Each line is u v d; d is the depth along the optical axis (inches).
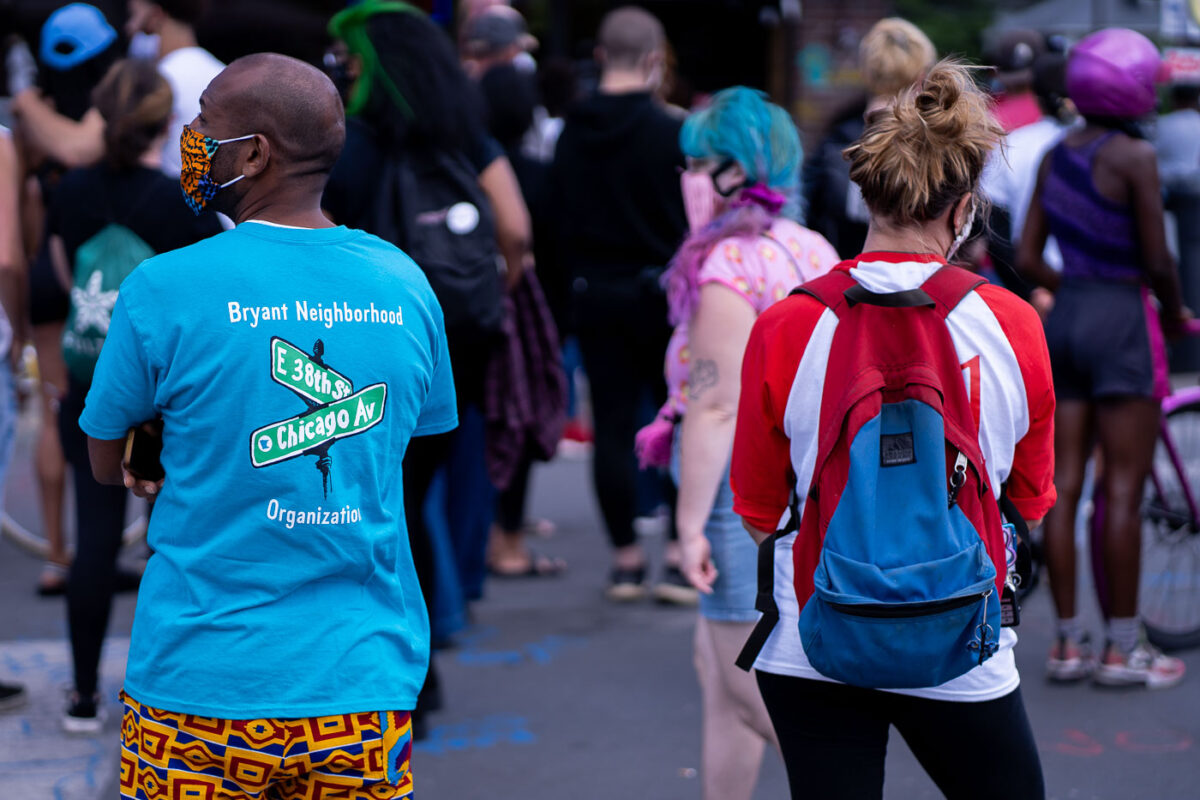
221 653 107.0
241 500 107.6
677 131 274.2
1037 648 266.7
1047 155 238.2
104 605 220.4
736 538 156.5
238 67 114.6
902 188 113.7
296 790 112.7
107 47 254.7
